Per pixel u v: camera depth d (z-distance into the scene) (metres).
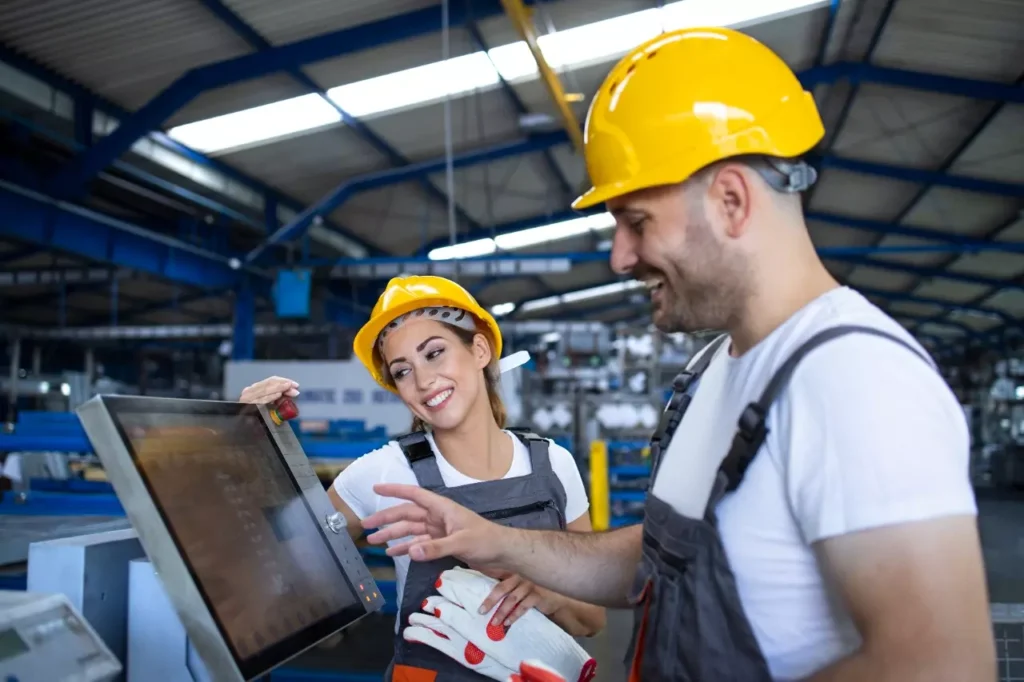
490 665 1.06
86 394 13.05
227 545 0.73
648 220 0.75
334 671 2.71
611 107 0.77
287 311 8.36
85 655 0.70
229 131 6.88
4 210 5.95
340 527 0.96
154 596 0.86
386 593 2.47
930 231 10.51
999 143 7.82
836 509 0.59
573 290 15.01
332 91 6.48
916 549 0.56
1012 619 1.28
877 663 0.56
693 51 0.75
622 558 1.03
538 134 8.09
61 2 4.75
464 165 8.44
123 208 8.16
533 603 1.12
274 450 0.95
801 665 0.66
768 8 6.06
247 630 0.68
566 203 10.20
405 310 1.31
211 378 17.03
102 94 6.10
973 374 16.14
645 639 0.80
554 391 9.57
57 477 3.57
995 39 6.27
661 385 7.38
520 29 4.87
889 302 15.60
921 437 0.58
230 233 9.11
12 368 12.85
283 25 5.46
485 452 1.35
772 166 0.72
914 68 6.99
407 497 0.98
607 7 5.81
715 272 0.73
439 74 6.50
